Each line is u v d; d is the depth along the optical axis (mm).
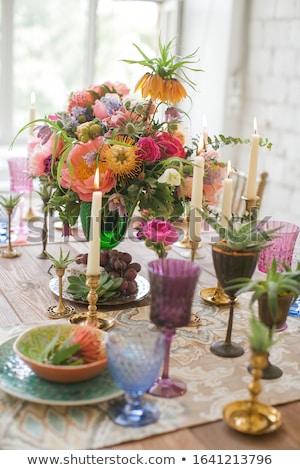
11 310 1395
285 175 3049
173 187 1504
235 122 3344
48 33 3332
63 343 1067
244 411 988
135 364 911
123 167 1404
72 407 1003
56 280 1576
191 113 3527
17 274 1635
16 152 3291
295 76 2922
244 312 1456
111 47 3518
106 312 1401
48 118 1612
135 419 969
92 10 3377
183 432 957
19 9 3227
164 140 1524
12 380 1036
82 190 1432
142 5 3537
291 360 1214
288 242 1475
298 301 1513
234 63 3246
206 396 1060
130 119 1499
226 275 1173
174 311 998
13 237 1969
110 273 1483
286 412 1026
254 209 1570
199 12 3377
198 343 1270
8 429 939
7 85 3295
